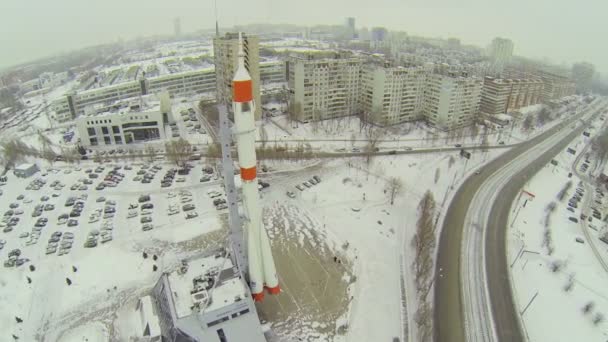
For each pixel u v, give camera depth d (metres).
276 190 102.12
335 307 61.16
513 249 79.19
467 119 161.00
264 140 138.62
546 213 95.56
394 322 58.66
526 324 59.78
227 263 58.19
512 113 185.38
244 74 47.72
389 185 105.19
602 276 72.94
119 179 109.19
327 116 165.00
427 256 73.12
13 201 96.94
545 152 138.88
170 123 162.12
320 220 87.19
